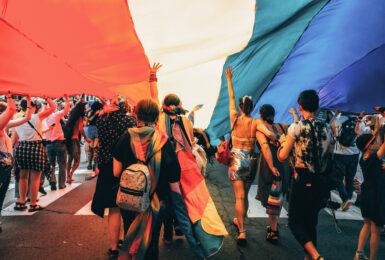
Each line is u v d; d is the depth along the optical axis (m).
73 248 3.41
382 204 2.86
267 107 3.59
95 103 4.06
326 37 3.18
